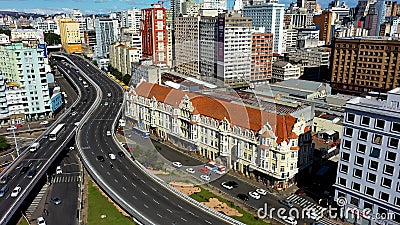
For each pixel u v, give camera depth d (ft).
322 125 506.89
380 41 650.02
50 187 379.76
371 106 270.05
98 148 444.14
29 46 621.31
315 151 406.41
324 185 365.40
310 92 642.63
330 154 423.23
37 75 583.58
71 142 506.89
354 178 289.94
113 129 513.04
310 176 385.50
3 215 291.17
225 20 636.07
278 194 347.97
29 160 406.62
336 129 490.08
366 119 273.33
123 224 303.27
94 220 310.24
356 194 289.33
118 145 454.81
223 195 340.39
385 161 266.98
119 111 599.98
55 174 410.52
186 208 304.50
